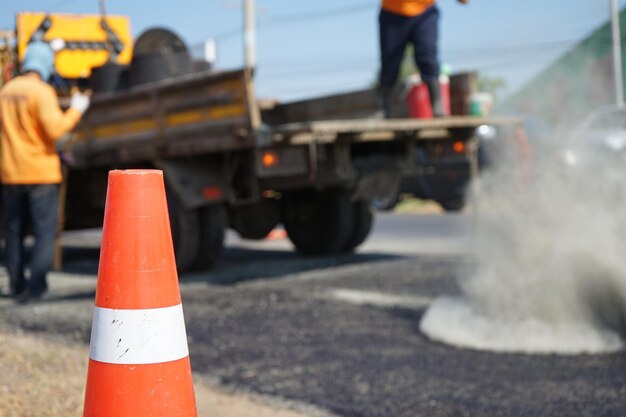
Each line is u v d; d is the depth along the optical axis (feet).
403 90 30.32
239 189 29.86
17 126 24.35
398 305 22.22
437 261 31.32
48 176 24.64
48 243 24.94
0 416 12.12
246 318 21.20
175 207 29.60
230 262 34.50
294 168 27.66
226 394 14.74
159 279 8.21
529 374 14.99
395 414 13.14
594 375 14.76
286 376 15.65
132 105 30.53
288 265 32.09
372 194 30.19
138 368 8.03
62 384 14.28
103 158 32.19
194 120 27.94
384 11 29.96
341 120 32.09
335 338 18.61
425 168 31.30
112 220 8.25
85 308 23.26
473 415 12.90
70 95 35.04
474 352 16.75
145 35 33.76
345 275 28.32
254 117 25.75
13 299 25.59
